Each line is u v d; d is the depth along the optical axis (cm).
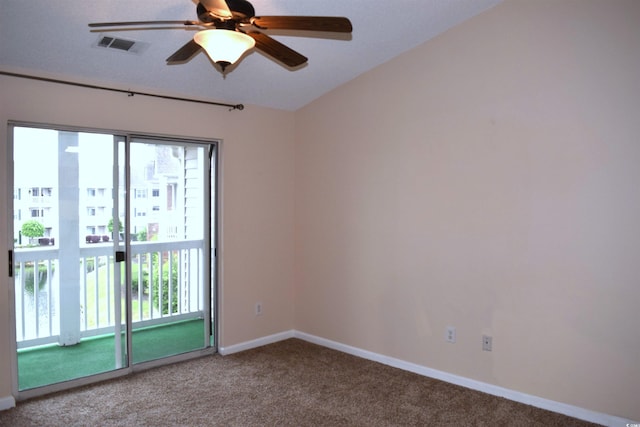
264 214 441
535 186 305
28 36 277
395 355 384
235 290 420
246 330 430
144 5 263
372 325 400
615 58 274
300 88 412
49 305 336
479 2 313
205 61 338
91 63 315
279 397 323
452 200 346
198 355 406
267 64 359
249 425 284
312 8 292
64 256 340
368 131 398
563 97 293
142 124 359
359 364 389
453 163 344
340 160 421
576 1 287
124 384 344
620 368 276
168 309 396
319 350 427
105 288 359
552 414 296
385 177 388
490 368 329
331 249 432
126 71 333
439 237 354
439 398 321
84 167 343
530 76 306
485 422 287
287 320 465
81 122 329
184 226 400
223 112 408
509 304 319
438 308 356
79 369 348
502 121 319
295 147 463
